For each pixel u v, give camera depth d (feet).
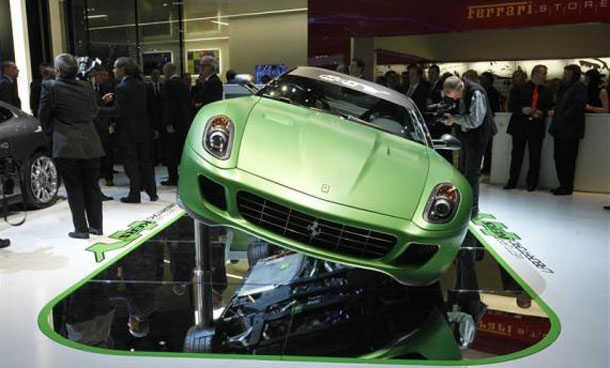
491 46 43.93
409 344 9.30
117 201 21.39
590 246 16.29
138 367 8.29
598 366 8.74
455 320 10.43
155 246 14.94
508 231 18.01
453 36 45.11
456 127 18.54
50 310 10.44
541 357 9.00
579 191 25.52
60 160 14.94
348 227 9.33
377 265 9.55
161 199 21.94
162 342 9.13
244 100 12.26
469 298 11.69
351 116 12.58
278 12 43.88
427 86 24.75
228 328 9.69
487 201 23.18
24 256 13.96
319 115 12.10
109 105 25.18
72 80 14.84
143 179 21.35
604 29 39.65
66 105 14.65
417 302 11.26
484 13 29.01
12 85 22.76
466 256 14.97
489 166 31.78
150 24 43.37
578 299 11.80
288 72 14.02
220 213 9.81
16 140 17.98
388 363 8.59
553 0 27.20
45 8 35.37
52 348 8.89
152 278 12.27
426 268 9.87
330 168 9.84
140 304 10.75
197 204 9.99
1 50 31.04
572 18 26.99
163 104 26.66
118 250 14.53
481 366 8.62
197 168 9.84
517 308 11.20
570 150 24.22
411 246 9.71
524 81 25.41
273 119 11.09
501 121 26.73
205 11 43.65
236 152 9.81
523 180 27.02
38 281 12.07
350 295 11.37
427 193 10.02
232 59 46.75
